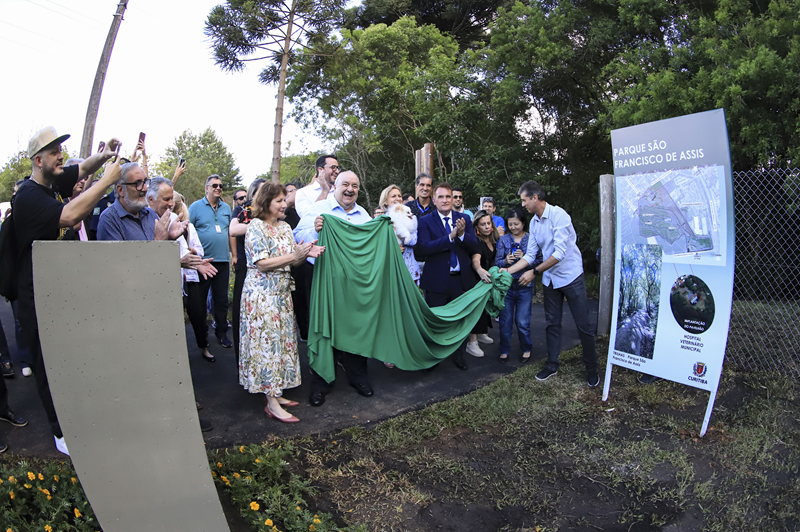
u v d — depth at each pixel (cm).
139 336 223
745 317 661
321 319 423
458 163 1441
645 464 345
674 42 1048
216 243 584
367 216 490
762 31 836
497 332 705
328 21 1708
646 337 416
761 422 392
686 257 390
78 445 218
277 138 1733
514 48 1295
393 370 527
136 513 225
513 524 289
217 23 1559
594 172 1302
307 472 329
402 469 340
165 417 228
